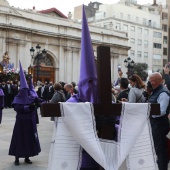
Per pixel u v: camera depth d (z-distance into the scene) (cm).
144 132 311
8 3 4038
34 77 3881
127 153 297
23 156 655
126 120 302
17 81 2653
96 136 290
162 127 520
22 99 672
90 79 316
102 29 4744
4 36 3628
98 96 304
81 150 295
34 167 640
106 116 308
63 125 289
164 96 506
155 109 311
